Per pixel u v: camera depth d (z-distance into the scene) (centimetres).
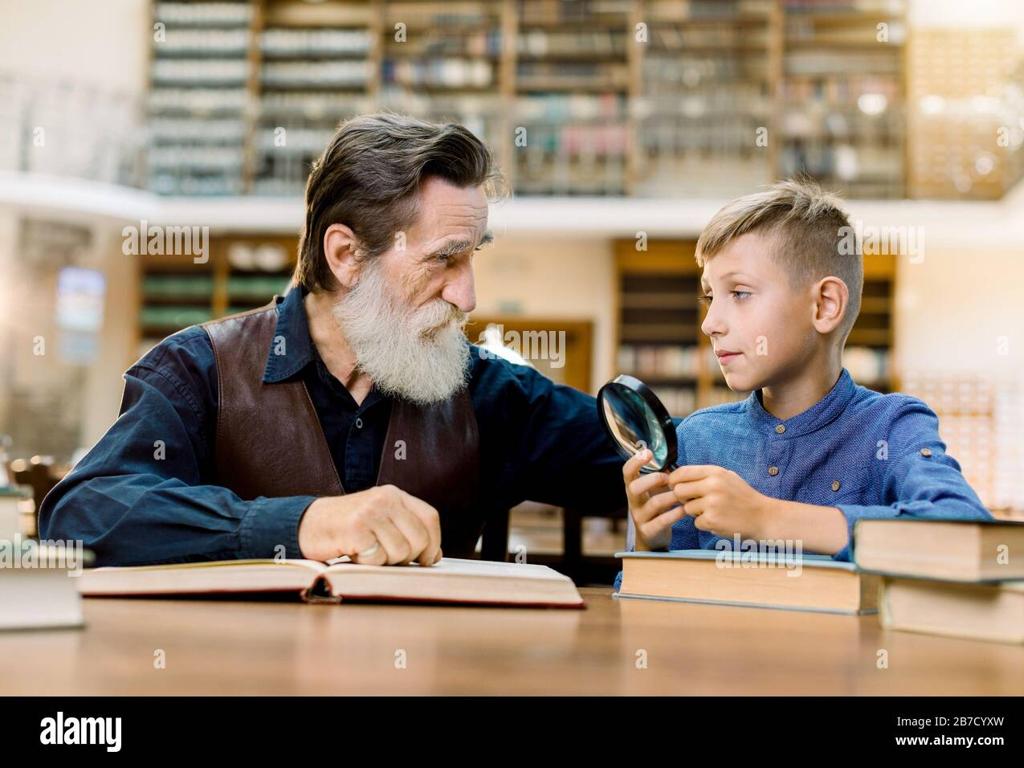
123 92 1162
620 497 155
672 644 72
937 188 1102
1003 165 1082
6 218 1085
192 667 57
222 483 138
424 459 143
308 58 1176
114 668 56
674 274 1108
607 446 154
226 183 1177
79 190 1049
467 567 102
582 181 1168
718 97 1151
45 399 1106
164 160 1181
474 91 1162
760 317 133
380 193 131
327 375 139
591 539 295
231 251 1137
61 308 1112
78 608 73
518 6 1147
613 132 1148
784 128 1137
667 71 1154
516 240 1132
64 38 1152
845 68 1135
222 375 137
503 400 151
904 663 66
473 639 71
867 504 134
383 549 98
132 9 1173
